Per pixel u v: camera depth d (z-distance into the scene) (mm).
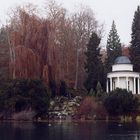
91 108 112312
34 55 112562
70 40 132125
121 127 88875
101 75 128000
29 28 114812
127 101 110812
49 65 114062
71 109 115000
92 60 128125
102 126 91875
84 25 141000
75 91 125688
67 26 133125
